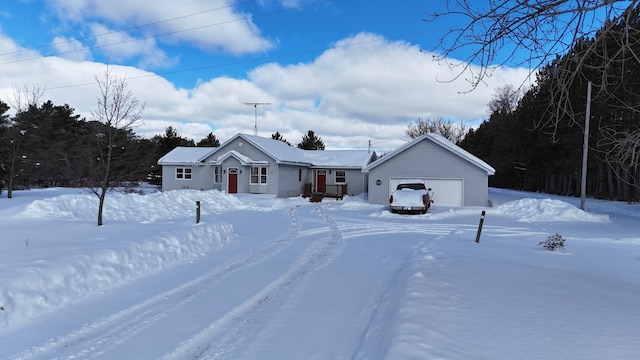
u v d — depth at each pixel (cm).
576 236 1448
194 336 502
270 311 600
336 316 582
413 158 2692
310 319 569
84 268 695
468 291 634
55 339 487
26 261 672
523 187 5778
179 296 664
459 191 2625
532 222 1920
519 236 1444
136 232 1034
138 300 639
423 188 2406
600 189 3681
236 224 1667
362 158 3838
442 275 740
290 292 697
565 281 721
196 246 1035
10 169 2753
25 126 2762
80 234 1000
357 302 648
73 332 509
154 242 912
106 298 647
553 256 1009
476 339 434
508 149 5244
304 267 891
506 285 680
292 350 467
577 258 987
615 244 1265
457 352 396
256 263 924
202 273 822
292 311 601
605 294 631
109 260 761
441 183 2652
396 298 619
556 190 4688
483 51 487
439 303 557
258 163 3275
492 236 1416
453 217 2091
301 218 1944
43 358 440
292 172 3525
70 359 438
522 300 588
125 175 1588
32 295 580
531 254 1036
